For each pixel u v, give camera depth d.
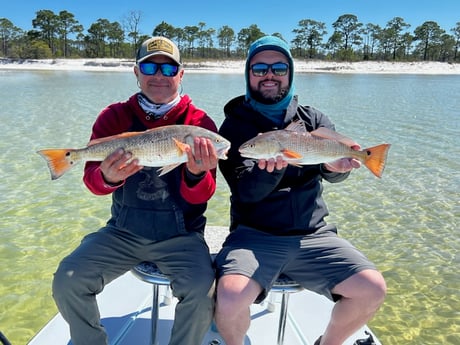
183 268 1.06
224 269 1.08
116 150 1.03
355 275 1.06
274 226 1.22
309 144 1.15
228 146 1.11
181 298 1.03
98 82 12.78
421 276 1.89
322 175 1.31
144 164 1.06
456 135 4.98
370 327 1.54
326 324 1.32
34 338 1.19
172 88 1.24
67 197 2.77
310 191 1.25
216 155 1.05
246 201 1.24
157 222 1.14
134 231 1.15
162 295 1.42
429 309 1.65
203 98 8.28
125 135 1.06
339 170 1.20
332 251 1.14
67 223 2.37
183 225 1.16
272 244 1.17
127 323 1.29
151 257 1.15
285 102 1.36
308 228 1.22
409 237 2.28
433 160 3.81
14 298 1.66
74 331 1.05
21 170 3.29
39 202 2.66
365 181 3.21
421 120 6.16
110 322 1.29
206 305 1.01
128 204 1.16
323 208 1.28
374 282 1.03
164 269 1.11
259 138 1.14
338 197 2.88
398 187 3.08
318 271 1.13
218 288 1.03
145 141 1.05
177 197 1.17
